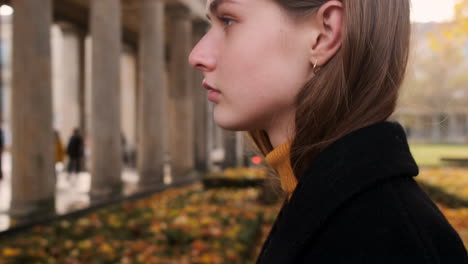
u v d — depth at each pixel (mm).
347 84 668
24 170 9250
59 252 5504
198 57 751
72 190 14453
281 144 754
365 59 669
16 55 9375
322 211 597
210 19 777
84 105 21109
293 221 629
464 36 8188
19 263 5129
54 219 8930
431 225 579
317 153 688
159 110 15430
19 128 9320
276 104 720
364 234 564
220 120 753
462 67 27859
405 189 603
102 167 12305
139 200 12086
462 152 37406
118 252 5289
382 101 673
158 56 15438
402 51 699
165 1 17562
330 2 677
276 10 706
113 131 12492
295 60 705
